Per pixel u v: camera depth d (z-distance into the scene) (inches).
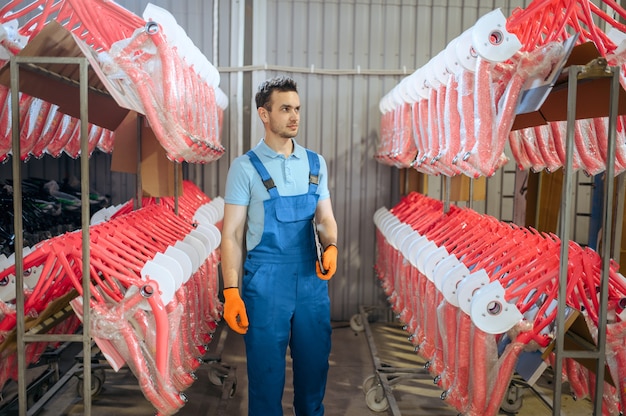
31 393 133.3
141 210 129.6
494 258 113.5
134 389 144.3
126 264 93.4
